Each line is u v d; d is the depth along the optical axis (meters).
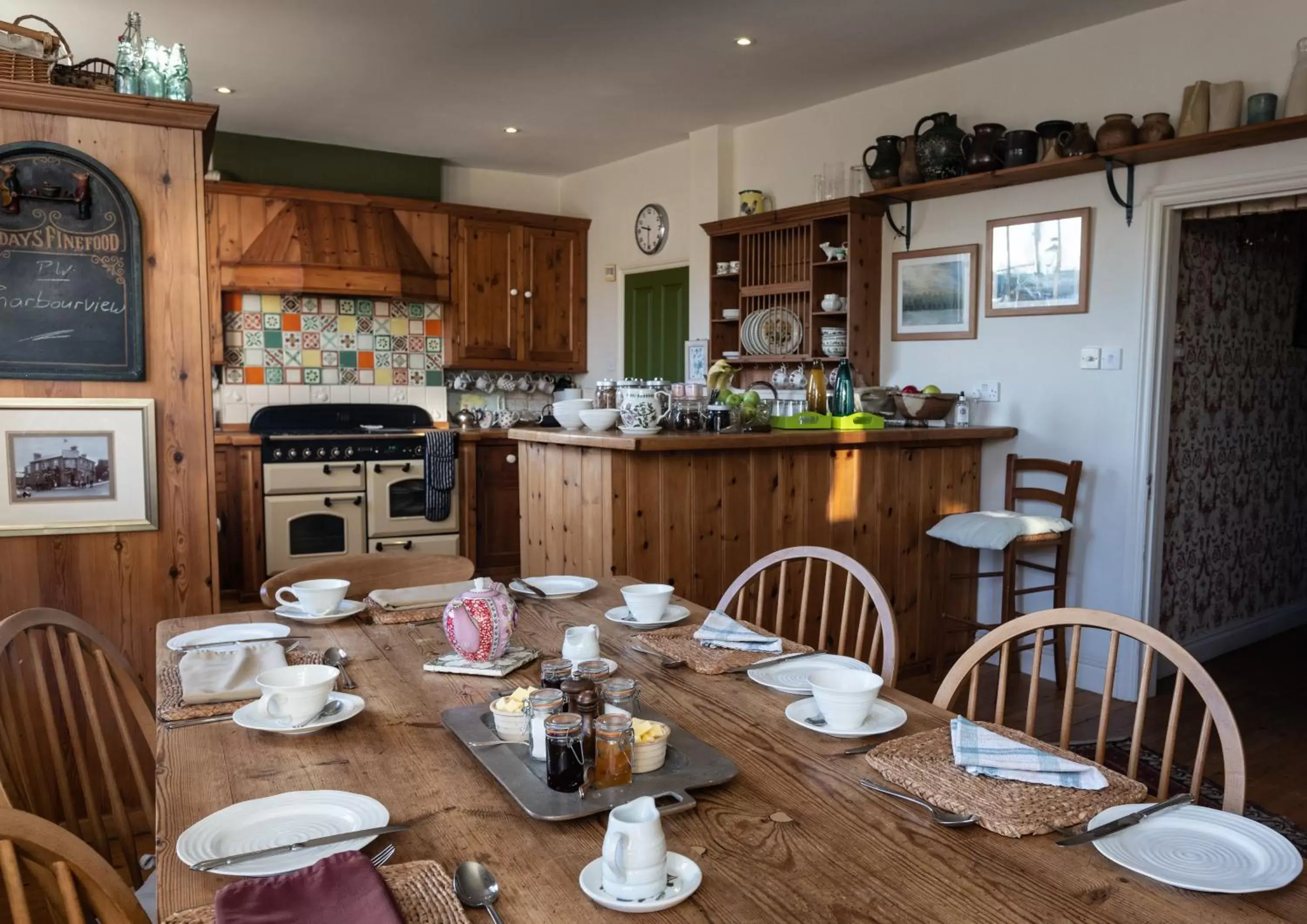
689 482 3.27
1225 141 3.34
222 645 1.77
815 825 1.06
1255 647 4.57
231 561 5.15
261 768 1.21
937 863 0.97
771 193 5.26
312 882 0.88
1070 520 3.87
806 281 4.80
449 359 6.14
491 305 6.21
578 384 6.79
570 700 1.23
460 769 1.21
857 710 1.33
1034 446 4.14
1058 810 1.07
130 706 1.72
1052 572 3.91
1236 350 4.42
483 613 1.63
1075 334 3.97
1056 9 3.66
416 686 1.55
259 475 5.16
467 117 5.23
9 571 2.51
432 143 5.80
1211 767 3.06
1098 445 3.92
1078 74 3.90
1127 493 3.83
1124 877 0.94
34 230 2.46
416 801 1.11
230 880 0.93
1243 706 3.67
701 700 1.49
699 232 5.54
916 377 4.60
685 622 1.98
